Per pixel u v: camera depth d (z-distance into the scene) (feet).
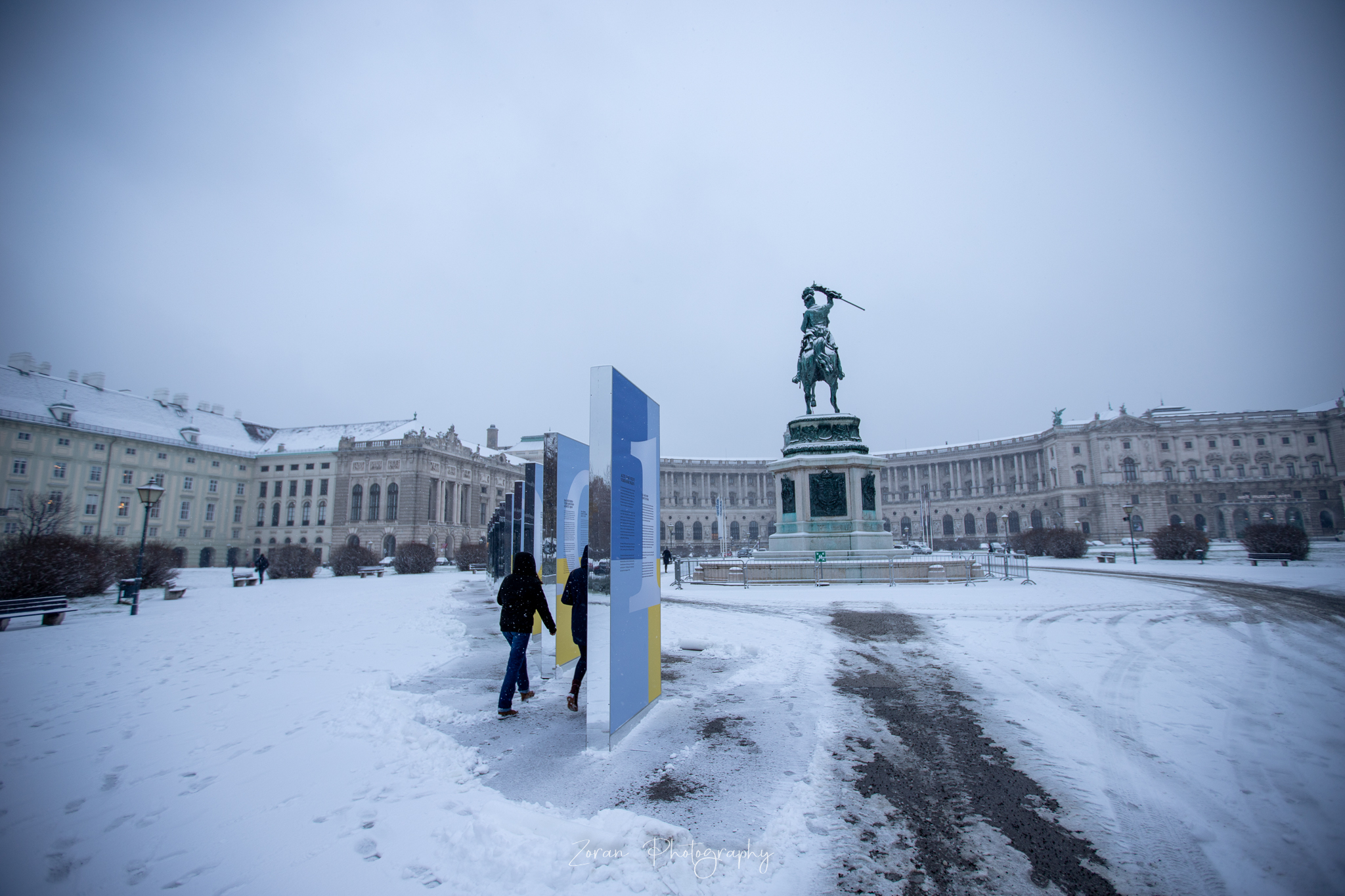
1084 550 163.32
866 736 21.38
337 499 263.49
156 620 56.59
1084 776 17.83
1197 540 125.49
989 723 22.65
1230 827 14.79
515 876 12.85
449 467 278.26
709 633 43.01
